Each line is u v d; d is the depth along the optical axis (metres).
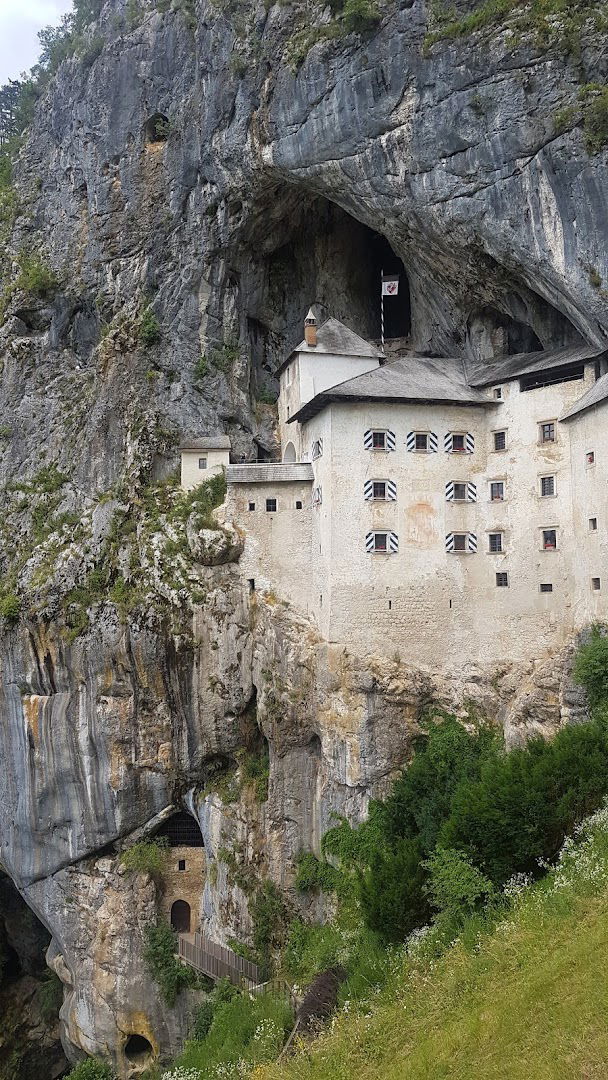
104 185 58.72
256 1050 26.94
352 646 40.28
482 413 42.28
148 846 47.94
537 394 40.03
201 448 50.16
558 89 35.53
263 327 58.06
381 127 41.12
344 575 40.66
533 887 20.72
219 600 44.81
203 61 51.53
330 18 44.12
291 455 51.88
